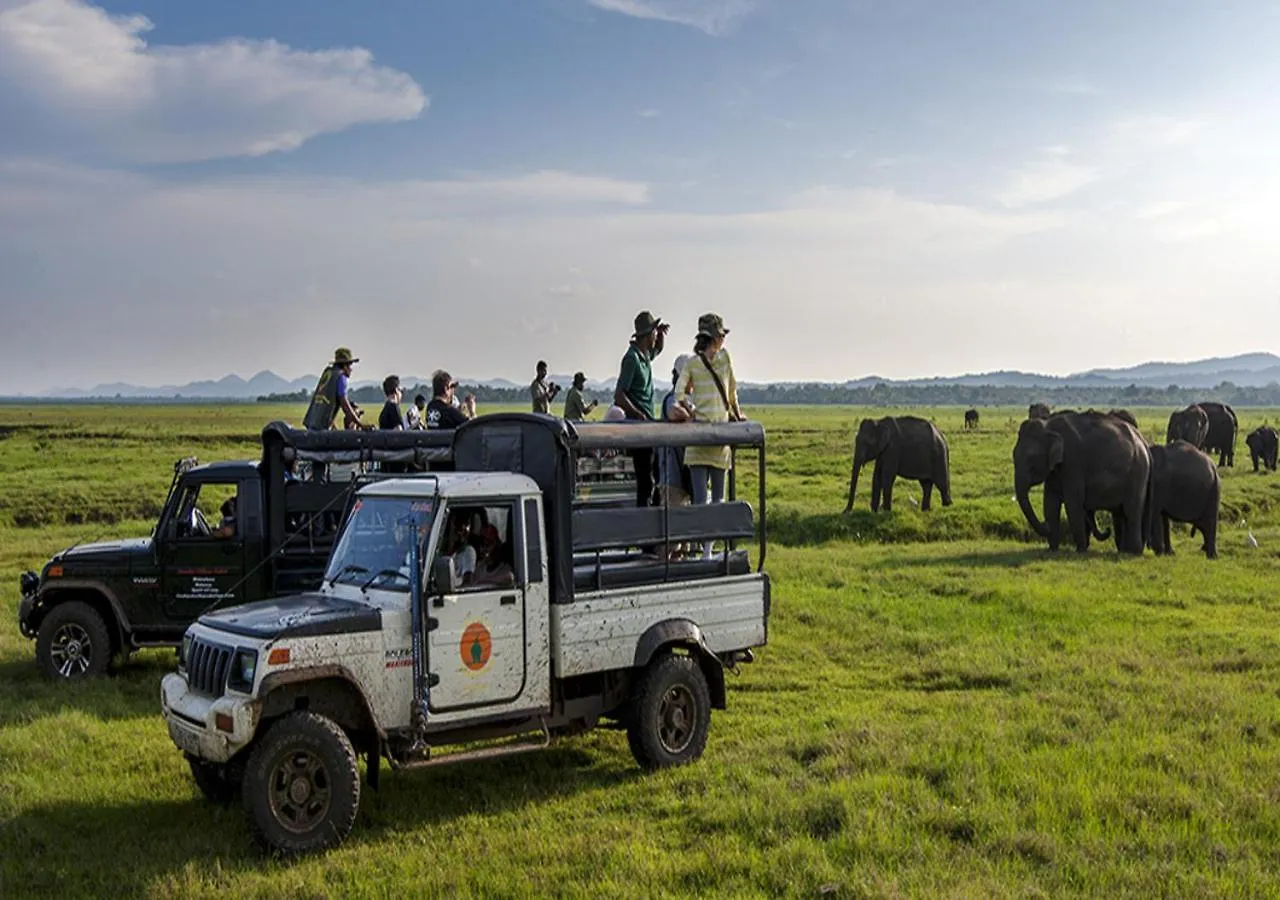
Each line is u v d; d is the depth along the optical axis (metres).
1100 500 21.62
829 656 12.64
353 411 14.11
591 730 9.29
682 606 8.91
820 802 7.34
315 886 6.28
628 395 11.13
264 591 11.79
